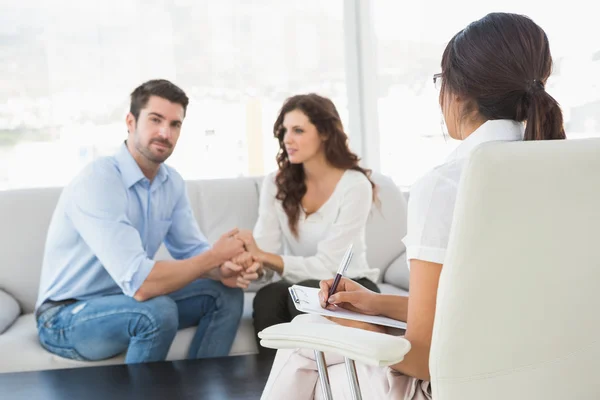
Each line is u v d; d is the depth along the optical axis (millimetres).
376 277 3092
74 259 2867
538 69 1476
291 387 1660
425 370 1414
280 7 4172
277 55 4184
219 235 3436
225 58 4102
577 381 1400
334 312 1709
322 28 4246
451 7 3729
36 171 3873
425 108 3982
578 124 3023
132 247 2775
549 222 1262
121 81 3953
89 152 3926
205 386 2371
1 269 3193
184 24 4031
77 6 3883
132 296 2748
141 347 2701
